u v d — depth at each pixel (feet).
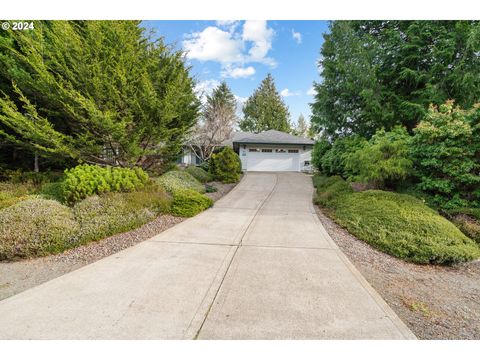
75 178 15.79
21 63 19.30
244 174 52.11
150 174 28.07
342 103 37.52
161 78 23.35
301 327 6.68
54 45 18.45
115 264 10.64
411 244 12.27
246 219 18.90
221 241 13.89
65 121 22.52
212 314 7.16
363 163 22.52
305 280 9.40
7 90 20.77
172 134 24.72
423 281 10.02
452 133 18.19
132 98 20.66
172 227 16.61
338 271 10.26
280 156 60.85
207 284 8.96
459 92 28.30
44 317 6.92
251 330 6.55
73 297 7.98
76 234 12.47
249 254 11.98
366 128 34.81
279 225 17.28
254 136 64.85
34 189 19.83
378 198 18.08
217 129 55.98
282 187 36.58
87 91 19.06
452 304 8.30
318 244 13.57
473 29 25.48
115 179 17.47
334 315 7.22
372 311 7.46
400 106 31.35
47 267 10.41
